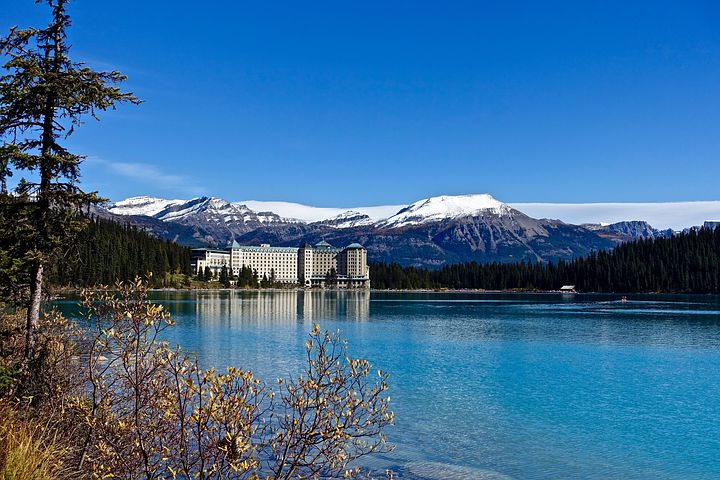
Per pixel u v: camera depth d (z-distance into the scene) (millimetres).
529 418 31266
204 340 64375
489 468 23219
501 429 28953
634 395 37500
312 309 136250
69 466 13242
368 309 139625
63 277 24844
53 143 23422
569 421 30750
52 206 23328
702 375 45375
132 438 11875
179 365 11148
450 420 30516
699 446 26672
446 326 89562
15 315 27062
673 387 40375
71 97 23078
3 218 22656
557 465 23812
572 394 37625
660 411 33219
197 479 10578
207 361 48094
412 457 24172
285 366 45500
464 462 23812
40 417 15305
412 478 21703
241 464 10273
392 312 127812
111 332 11289
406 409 32750
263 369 43875
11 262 22484
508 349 60719
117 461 11562
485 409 33156
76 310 77688
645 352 58844
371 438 26453
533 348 61688
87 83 23297
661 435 28406
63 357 17938
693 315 117000
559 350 60156
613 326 89875
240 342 62375
